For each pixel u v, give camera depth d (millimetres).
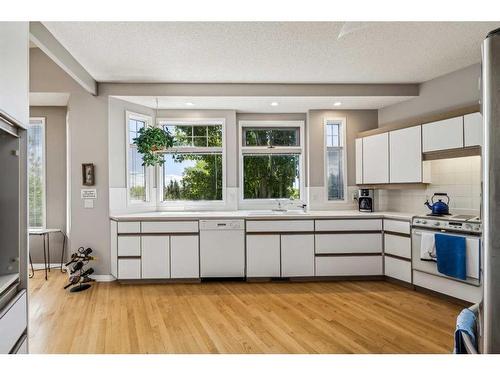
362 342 2396
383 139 4207
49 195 4766
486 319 854
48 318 2869
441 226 3230
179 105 4469
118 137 4176
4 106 1375
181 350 2293
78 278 3719
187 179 4789
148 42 2873
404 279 3686
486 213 842
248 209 4871
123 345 2375
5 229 1633
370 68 3566
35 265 4734
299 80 3943
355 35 2795
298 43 2932
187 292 3586
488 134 832
